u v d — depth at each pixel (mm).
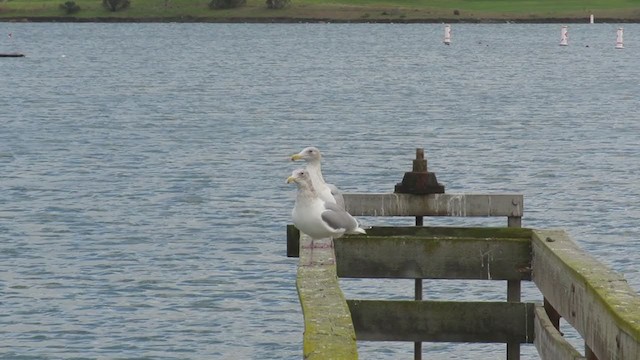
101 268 28234
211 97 88125
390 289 25406
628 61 149750
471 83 105812
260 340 22359
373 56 161250
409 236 15469
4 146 54031
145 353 21609
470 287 25656
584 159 48594
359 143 54906
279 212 35969
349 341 9273
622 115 71375
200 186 41219
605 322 10078
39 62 149375
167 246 30766
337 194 15336
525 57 160375
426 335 14078
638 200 38031
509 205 16938
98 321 23656
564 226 33656
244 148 52969
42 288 26281
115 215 35469
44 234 32500
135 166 46906
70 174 44688
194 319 23766
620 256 29594
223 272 27719
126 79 113062
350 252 14633
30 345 22094
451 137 57750
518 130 61562
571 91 94750
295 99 85438
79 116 71312
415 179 17016
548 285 12930
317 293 10953
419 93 92250
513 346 14578
